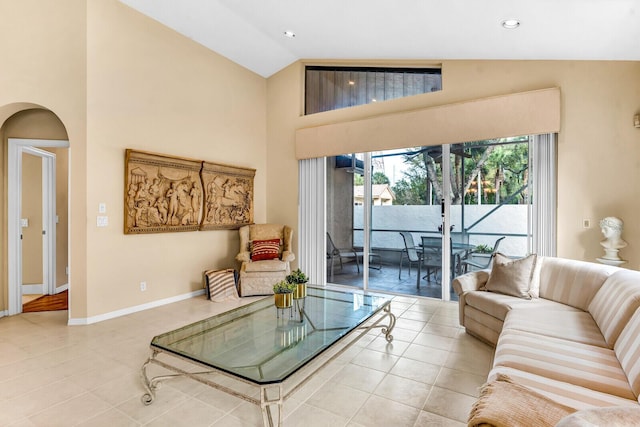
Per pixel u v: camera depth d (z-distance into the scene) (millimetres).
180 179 4312
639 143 3311
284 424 1862
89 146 3465
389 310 3018
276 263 4621
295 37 4422
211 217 4719
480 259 4180
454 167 4312
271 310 2863
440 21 3199
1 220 3725
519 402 1342
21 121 3775
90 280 3486
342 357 2709
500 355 1889
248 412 1987
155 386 2092
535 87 3746
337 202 5246
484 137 3941
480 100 3963
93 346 2912
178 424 1872
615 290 2215
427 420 1898
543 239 3709
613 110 3412
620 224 3205
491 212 4102
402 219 4691
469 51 3832
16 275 3820
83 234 3445
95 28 3510
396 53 4367
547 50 3430
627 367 1610
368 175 4930
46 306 4145
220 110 4934
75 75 3426
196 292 4609
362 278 5059
